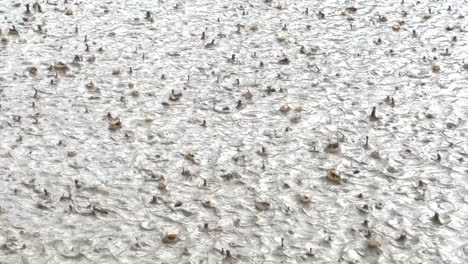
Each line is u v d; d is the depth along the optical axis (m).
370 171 6.62
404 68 9.09
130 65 9.13
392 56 9.49
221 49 9.74
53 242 5.46
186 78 8.77
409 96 8.26
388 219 5.85
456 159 6.81
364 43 9.97
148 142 7.14
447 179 6.45
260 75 8.90
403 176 6.52
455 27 10.52
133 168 6.64
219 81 8.68
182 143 7.14
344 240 5.57
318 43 9.98
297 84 8.63
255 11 11.38
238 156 6.86
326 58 9.45
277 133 7.37
